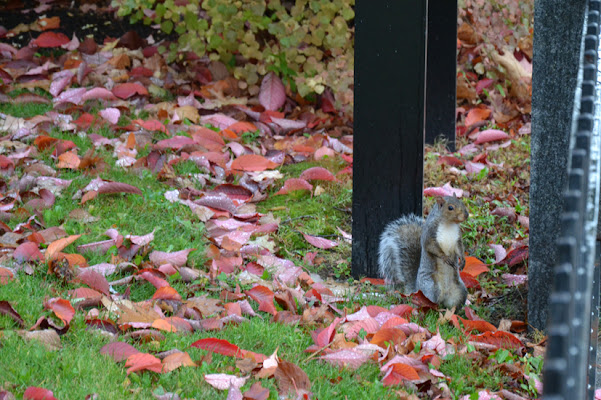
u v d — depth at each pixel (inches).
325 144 321.4
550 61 181.5
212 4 356.5
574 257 58.3
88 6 426.0
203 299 190.4
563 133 182.9
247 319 184.5
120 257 212.1
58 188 251.6
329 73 350.0
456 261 197.6
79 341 162.2
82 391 140.6
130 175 272.8
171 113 332.8
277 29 350.9
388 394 155.0
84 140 293.6
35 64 362.9
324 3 343.6
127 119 325.7
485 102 391.5
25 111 315.0
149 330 169.2
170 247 215.2
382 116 219.5
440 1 322.7
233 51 364.8
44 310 174.7
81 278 189.3
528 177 308.8
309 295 204.1
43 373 146.7
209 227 240.4
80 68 346.9
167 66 374.9
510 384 168.6
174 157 290.7
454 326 193.2
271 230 245.8
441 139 338.3
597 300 133.0
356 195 227.0
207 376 149.5
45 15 415.2
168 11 365.4
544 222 189.6
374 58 216.4
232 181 282.4
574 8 176.7
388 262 216.2
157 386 149.1
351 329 181.6
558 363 48.0
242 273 213.8
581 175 65.5
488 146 344.8
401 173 221.1
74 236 205.3
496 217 269.9
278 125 333.7
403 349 172.2
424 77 214.1
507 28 386.0
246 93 366.3
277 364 155.2
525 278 223.3
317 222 260.5
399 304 205.6
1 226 217.3
